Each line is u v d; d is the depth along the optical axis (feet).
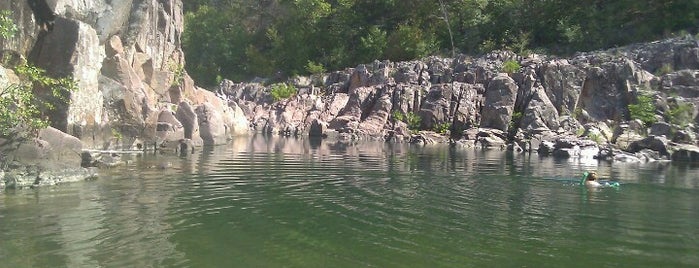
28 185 40.09
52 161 43.16
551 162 70.74
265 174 50.55
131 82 72.69
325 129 121.60
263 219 31.35
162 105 87.04
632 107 99.19
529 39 148.77
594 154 80.94
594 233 29.50
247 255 24.43
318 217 32.19
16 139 41.24
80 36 58.08
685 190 45.24
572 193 42.78
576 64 113.39
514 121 109.70
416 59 157.17
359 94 129.49
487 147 98.32
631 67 107.65
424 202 37.60
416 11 182.70
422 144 103.91
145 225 29.17
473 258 24.62
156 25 100.53
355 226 30.09
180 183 43.60
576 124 103.35
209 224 29.84
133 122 68.44
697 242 27.94
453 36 166.81
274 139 106.01
